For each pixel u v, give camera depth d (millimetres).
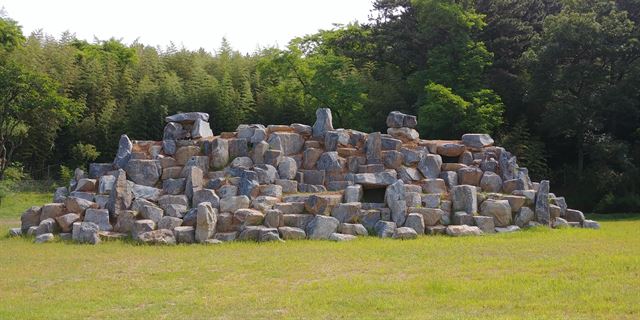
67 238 17703
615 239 16422
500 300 9773
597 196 33719
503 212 18547
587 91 34844
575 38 33031
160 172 20672
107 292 11062
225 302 10148
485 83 38188
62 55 42844
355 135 22000
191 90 40656
